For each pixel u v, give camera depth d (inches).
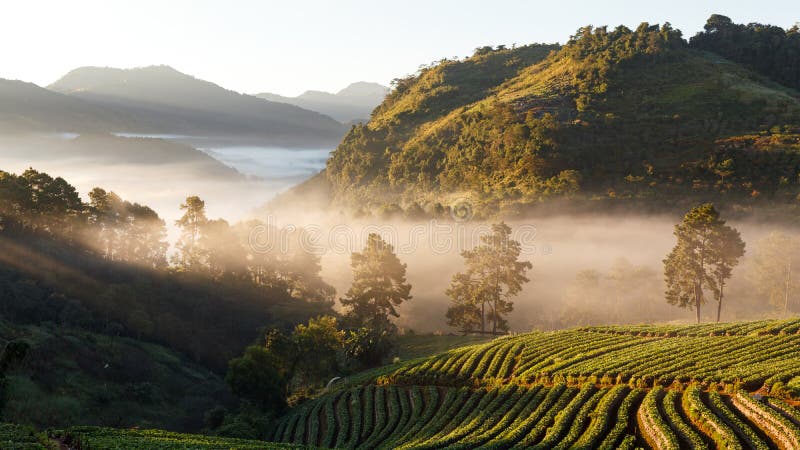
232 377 3152.1
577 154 7076.8
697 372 2384.4
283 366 3412.9
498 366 2999.5
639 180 6540.4
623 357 2728.8
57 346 3280.0
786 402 2005.4
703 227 3873.0
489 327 5152.6
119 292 4156.0
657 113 7751.0
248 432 2748.5
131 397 3189.0
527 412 2397.9
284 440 2714.1
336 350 3757.4
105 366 3294.8
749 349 2596.0
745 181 6181.1
